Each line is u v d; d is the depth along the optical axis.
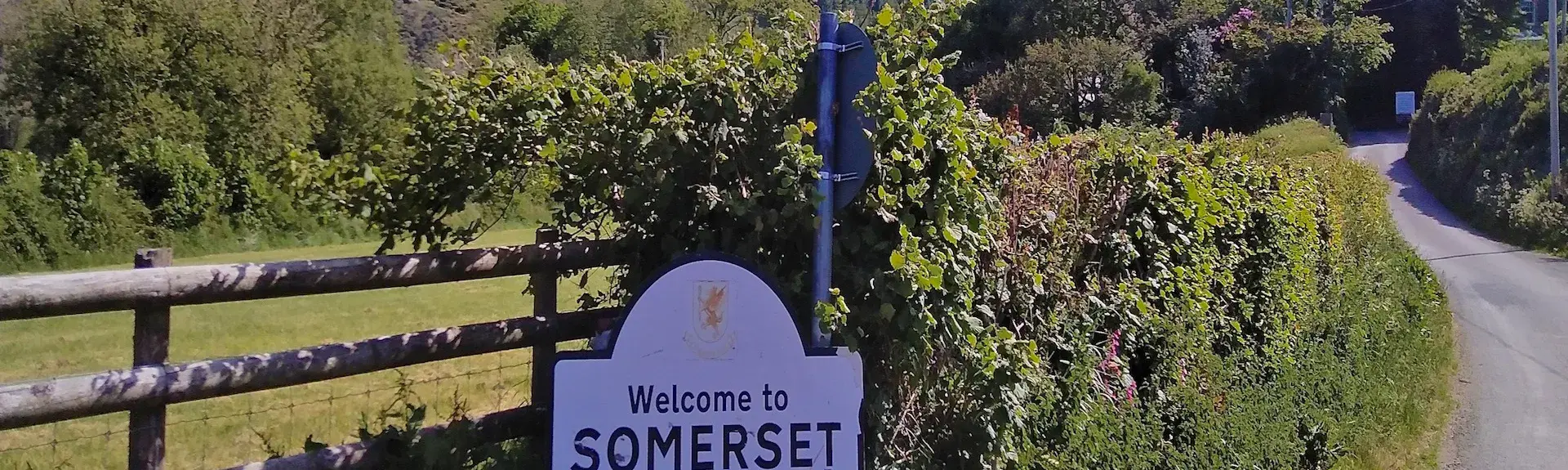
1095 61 44.03
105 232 21.95
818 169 2.84
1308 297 7.38
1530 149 29.72
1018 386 3.38
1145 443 4.33
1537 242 24.02
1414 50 63.72
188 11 26.69
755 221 2.89
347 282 2.71
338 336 10.31
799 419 2.60
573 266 3.20
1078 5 52.47
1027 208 4.02
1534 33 70.94
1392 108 62.69
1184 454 4.57
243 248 24.08
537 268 3.14
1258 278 6.54
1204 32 54.59
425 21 53.38
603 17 55.56
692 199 3.05
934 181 3.02
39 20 25.86
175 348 9.55
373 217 3.26
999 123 3.59
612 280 3.34
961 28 52.12
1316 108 53.16
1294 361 6.17
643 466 2.52
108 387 2.31
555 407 2.50
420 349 2.84
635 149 2.97
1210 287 5.79
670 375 2.55
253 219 24.64
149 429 2.44
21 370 9.20
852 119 2.87
